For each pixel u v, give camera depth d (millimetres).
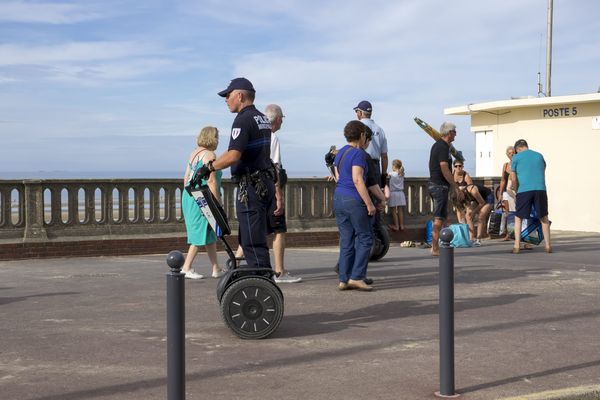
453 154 15234
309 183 14977
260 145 6859
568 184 18719
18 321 7309
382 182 11312
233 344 6379
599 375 5449
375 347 6281
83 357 5949
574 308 7973
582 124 18438
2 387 5148
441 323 4938
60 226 12953
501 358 5930
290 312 7758
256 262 6781
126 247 13398
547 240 13367
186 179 9875
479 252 13445
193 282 9711
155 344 6375
